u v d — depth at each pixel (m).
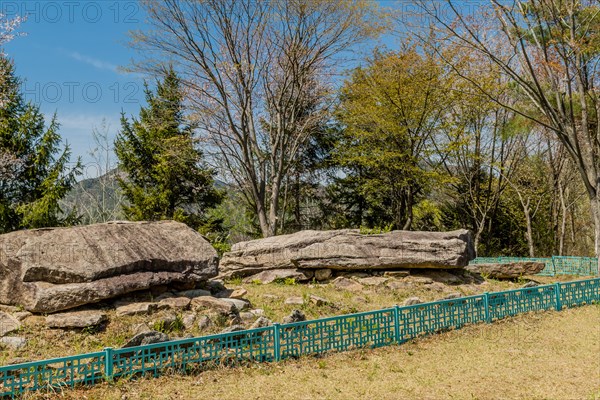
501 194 33.34
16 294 9.03
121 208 29.23
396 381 6.88
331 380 6.89
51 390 6.05
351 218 33.59
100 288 9.24
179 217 27.83
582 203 36.78
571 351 8.47
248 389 6.46
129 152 29.03
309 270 14.87
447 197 35.22
